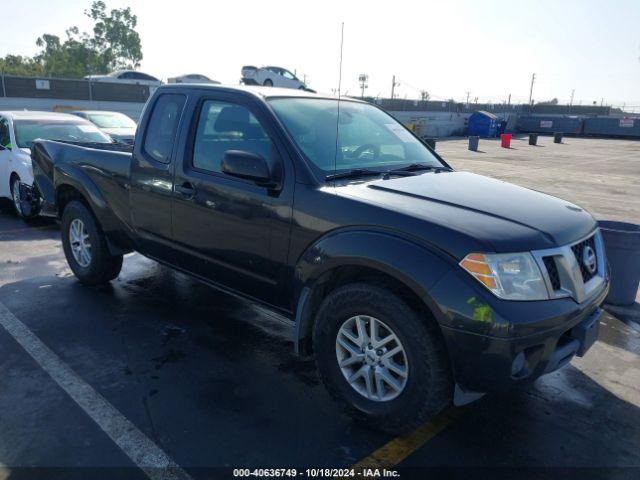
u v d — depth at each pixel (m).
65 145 5.30
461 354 2.59
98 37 79.44
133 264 6.05
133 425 3.05
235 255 3.61
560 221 3.03
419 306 2.80
